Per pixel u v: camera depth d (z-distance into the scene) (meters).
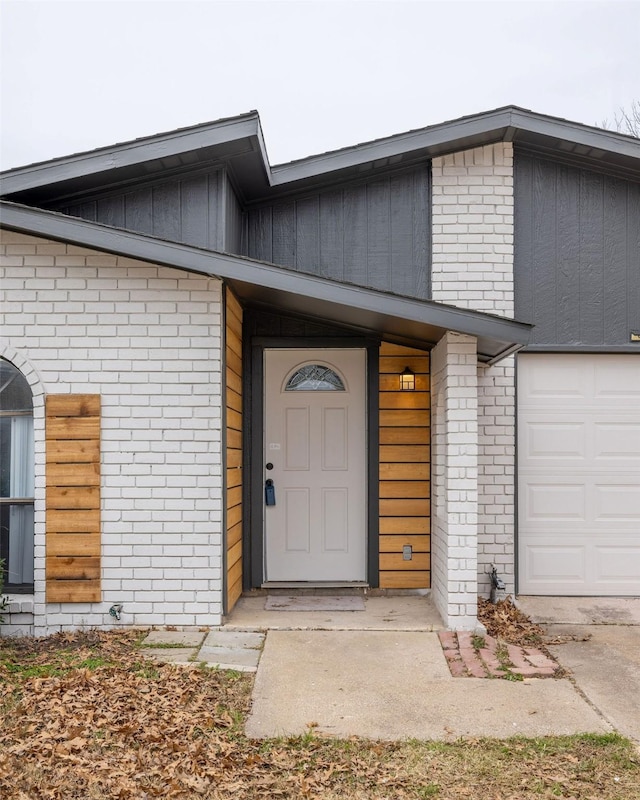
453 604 5.77
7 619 5.82
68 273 5.88
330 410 7.14
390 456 7.00
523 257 7.06
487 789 3.48
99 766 3.57
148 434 5.87
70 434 5.84
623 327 7.06
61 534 5.82
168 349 5.88
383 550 6.97
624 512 7.05
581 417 7.09
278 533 7.09
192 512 5.85
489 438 6.98
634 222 7.11
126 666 4.93
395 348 7.04
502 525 6.93
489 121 6.73
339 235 7.05
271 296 6.05
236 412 6.60
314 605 6.50
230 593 6.20
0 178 5.95
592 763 3.71
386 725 4.16
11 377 6.02
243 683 4.71
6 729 3.91
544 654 5.38
